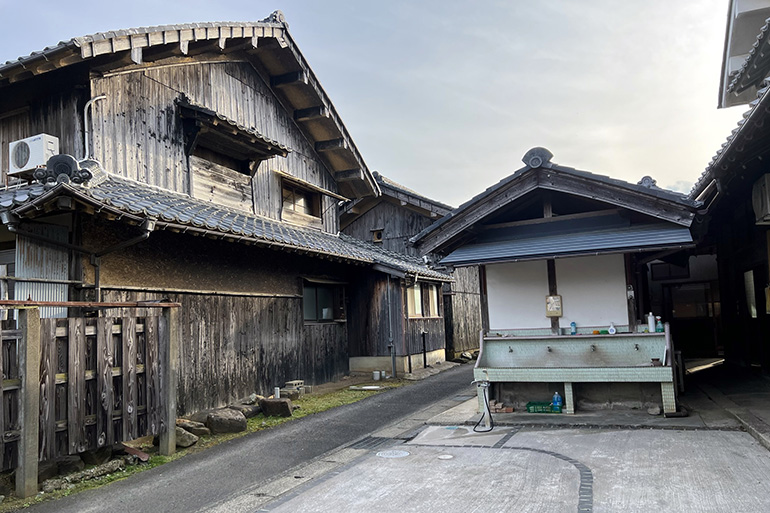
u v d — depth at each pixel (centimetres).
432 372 1605
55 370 593
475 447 696
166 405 737
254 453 743
